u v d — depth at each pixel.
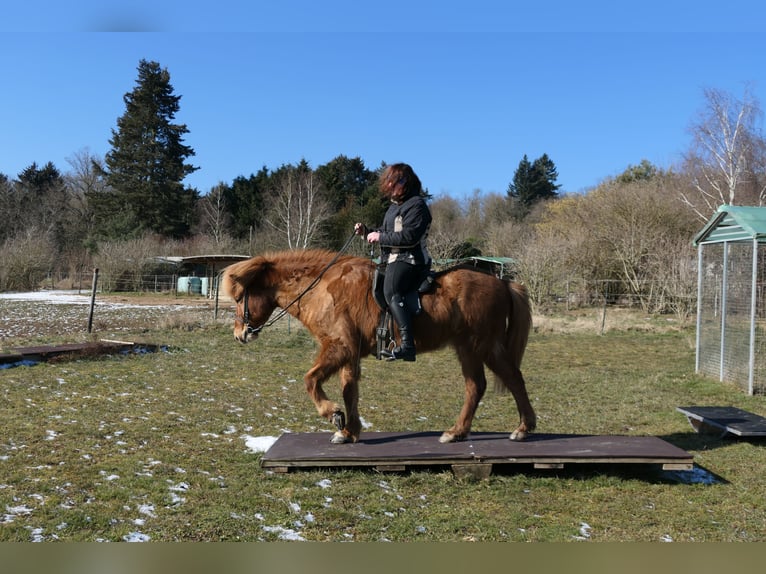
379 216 52.75
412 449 5.75
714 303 11.84
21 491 4.82
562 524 4.62
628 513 4.90
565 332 20.23
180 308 26.59
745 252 10.75
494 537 4.34
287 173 58.03
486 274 6.14
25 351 11.45
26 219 64.12
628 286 30.22
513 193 81.94
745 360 10.61
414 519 4.61
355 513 4.66
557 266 29.12
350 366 6.01
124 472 5.40
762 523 4.74
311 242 49.19
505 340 6.23
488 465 5.52
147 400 8.53
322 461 5.51
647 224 30.77
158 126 60.56
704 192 32.72
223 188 63.44
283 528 4.36
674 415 8.61
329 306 5.88
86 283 47.47
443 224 60.84
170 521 4.37
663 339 18.73
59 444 6.21
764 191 33.88
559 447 5.82
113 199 58.22
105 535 4.10
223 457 6.05
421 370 12.05
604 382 11.20
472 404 6.06
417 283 5.81
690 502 5.19
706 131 34.53
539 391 10.29
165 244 52.59
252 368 11.62
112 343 12.98
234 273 6.18
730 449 6.89
